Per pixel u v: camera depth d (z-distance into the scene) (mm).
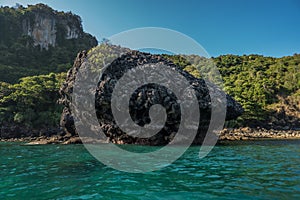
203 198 6211
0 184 7645
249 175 8930
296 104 60688
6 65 65625
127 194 6562
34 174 9172
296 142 27312
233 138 33062
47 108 43750
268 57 83875
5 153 16562
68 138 26875
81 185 7508
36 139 31906
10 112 40594
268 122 51719
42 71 67312
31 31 91875
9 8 97438
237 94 53781
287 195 6414
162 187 7266
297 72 70875
